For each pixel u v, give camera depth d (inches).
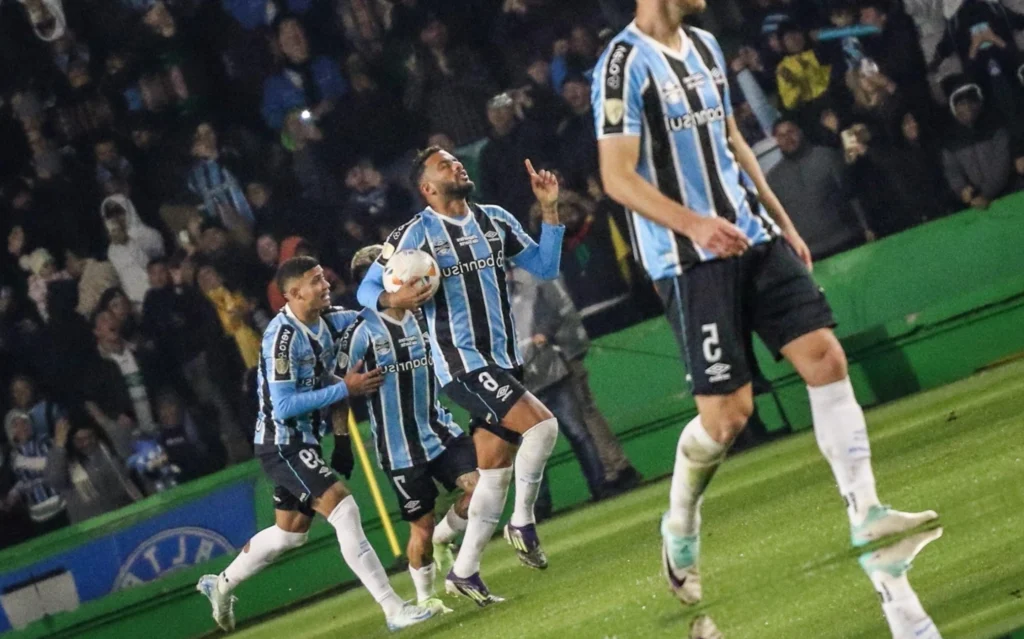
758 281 516.7
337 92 1547.7
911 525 514.3
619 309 1406.3
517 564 1085.8
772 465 1134.4
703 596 633.0
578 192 1437.0
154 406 1441.9
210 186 1520.7
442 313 839.7
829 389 514.0
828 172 1409.9
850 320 1365.7
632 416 1350.9
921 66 1460.4
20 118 1533.0
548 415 834.8
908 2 1471.5
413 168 841.5
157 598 1321.4
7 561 1309.1
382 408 954.7
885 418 1213.1
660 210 501.4
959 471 781.3
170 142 1533.0
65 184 1523.1
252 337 1451.8
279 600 1333.7
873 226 1422.2
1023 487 664.4
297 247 1475.1
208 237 1478.8
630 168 512.4
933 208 1430.9
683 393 1359.5
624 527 1102.4
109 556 1326.3
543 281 1317.7
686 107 519.5
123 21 1558.8
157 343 1450.5
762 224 521.7
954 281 1378.0
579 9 1552.7
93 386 1438.2
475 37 1550.2
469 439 974.4
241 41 1555.1
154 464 1413.6
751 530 805.9
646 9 524.4
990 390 1160.8
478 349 839.1
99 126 1542.8
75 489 1406.3
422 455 963.3
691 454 529.7
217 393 1443.2
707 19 1491.1
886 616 471.8
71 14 1561.3
